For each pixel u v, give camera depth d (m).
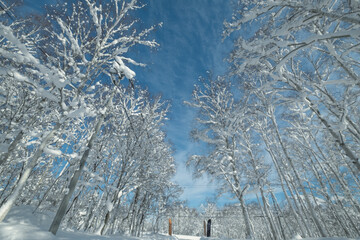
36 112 7.45
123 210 15.08
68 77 6.13
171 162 15.73
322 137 13.48
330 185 13.01
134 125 10.99
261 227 36.41
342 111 6.13
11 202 4.36
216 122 13.83
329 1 4.74
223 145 13.70
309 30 7.09
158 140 12.91
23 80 4.75
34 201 11.95
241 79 9.59
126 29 8.20
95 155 9.84
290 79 7.29
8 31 4.09
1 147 5.98
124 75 7.70
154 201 18.67
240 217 26.70
